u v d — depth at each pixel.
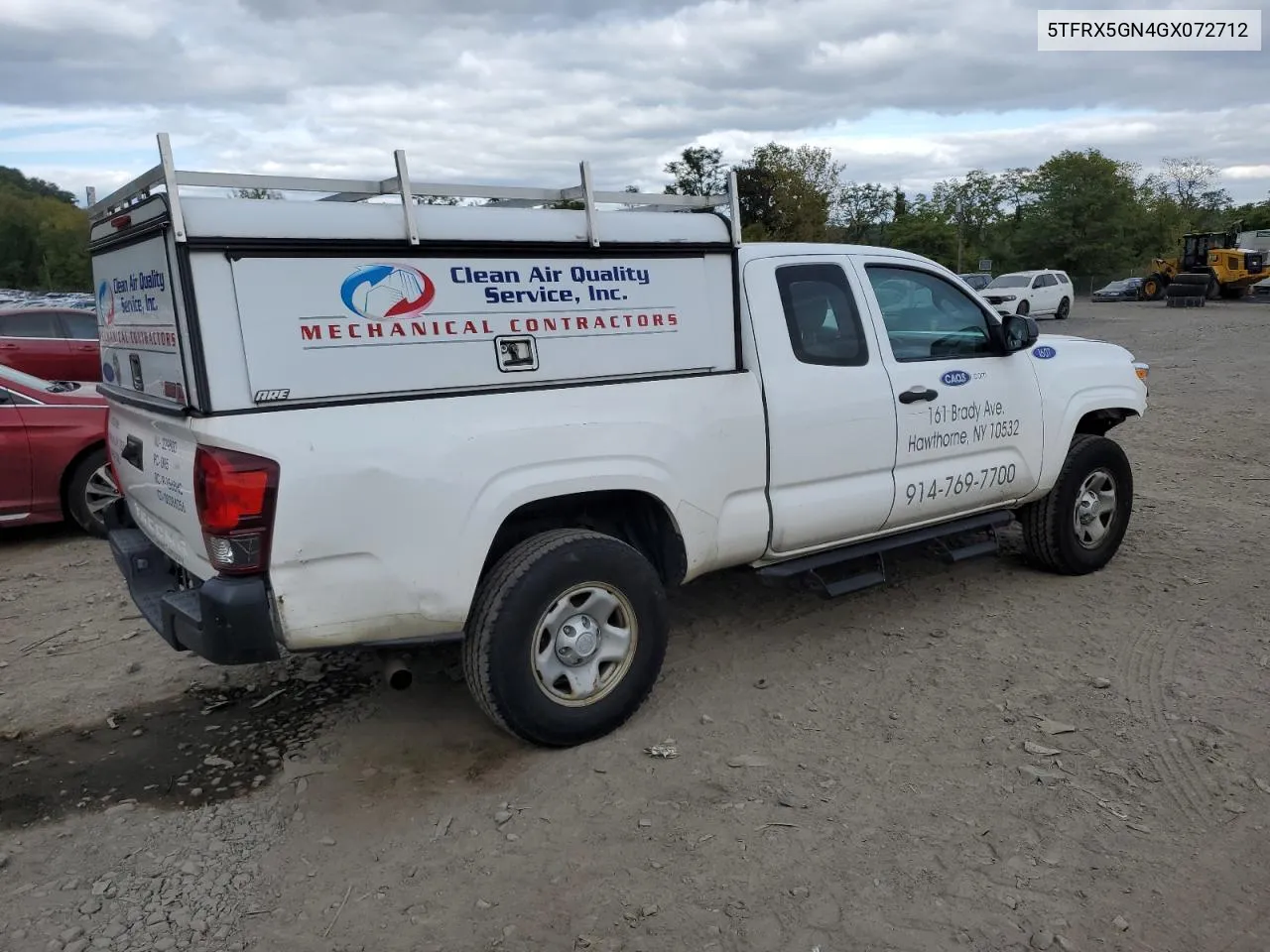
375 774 3.69
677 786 3.54
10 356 10.91
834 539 4.62
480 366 3.48
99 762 3.86
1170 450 9.61
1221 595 5.36
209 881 3.07
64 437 6.88
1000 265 69.56
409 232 3.29
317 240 3.13
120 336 3.96
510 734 3.78
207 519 3.08
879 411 4.58
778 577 4.45
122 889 3.04
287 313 3.11
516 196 3.60
